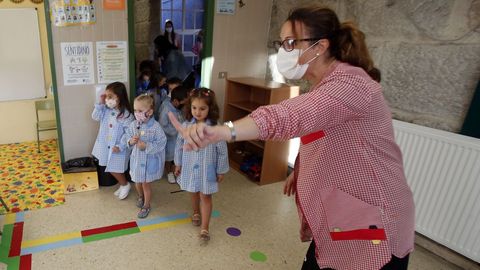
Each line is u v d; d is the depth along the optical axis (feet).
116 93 7.98
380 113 3.10
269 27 10.94
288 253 6.93
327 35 3.20
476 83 6.16
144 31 11.63
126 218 7.70
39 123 11.34
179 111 9.19
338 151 3.17
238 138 2.53
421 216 6.81
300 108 2.61
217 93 10.74
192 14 10.71
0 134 11.39
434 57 6.67
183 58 11.32
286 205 8.82
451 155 6.21
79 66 8.39
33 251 6.37
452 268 6.81
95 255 6.40
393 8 7.22
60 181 9.18
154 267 6.22
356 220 3.20
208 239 7.08
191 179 6.89
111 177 9.01
